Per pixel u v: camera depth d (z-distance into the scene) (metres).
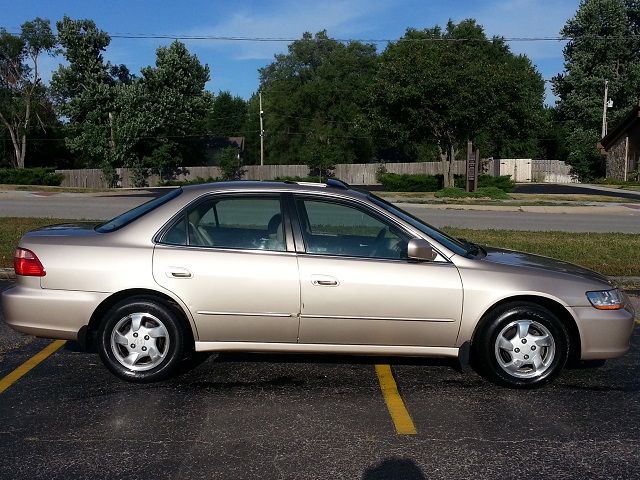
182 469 3.92
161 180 53.03
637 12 57.97
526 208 23.91
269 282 5.16
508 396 5.20
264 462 4.02
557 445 4.31
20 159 60.34
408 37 55.12
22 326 5.29
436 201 27.05
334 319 5.19
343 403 5.00
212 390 5.24
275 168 58.53
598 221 19.33
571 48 58.03
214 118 79.25
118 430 4.46
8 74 59.81
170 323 5.27
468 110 31.75
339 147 65.25
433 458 4.10
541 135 60.50
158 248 5.27
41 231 5.66
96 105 51.53
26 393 5.13
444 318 5.21
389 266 5.22
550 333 5.29
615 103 56.00
